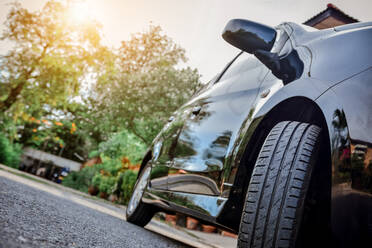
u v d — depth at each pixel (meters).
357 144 1.19
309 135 1.44
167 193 2.50
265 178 1.41
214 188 1.90
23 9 16.17
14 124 20.66
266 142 1.53
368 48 1.39
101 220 2.55
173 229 5.87
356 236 1.15
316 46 1.65
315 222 1.49
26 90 17.42
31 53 16.72
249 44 1.82
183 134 2.57
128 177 9.76
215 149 2.03
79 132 25.11
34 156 29.27
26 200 2.07
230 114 2.06
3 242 0.94
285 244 1.28
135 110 12.64
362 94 1.27
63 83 16.83
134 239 2.02
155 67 14.07
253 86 2.02
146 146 12.45
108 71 14.84
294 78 1.65
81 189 15.45
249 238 1.36
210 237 7.22
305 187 1.34
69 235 1.40
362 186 1.15
